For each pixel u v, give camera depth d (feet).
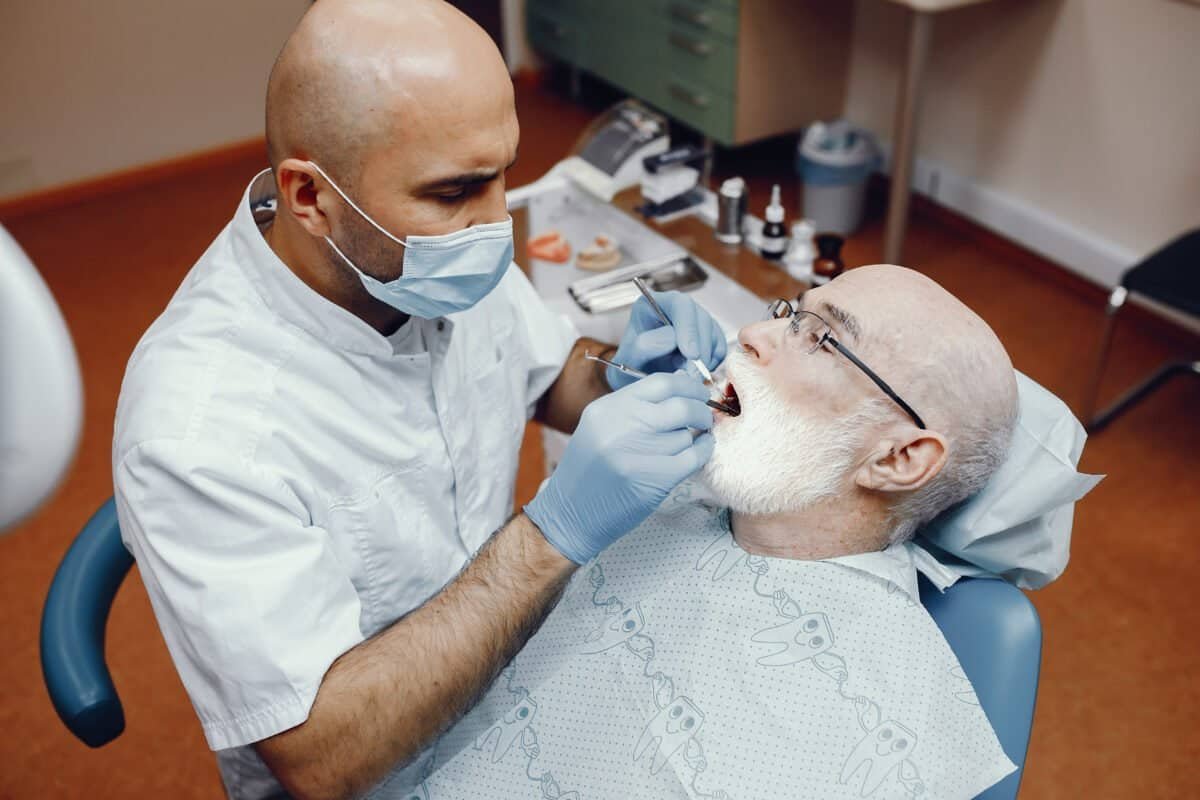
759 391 3.74
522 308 4.46
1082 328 10.09
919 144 11.89
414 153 3.02
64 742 6.81
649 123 7.29
